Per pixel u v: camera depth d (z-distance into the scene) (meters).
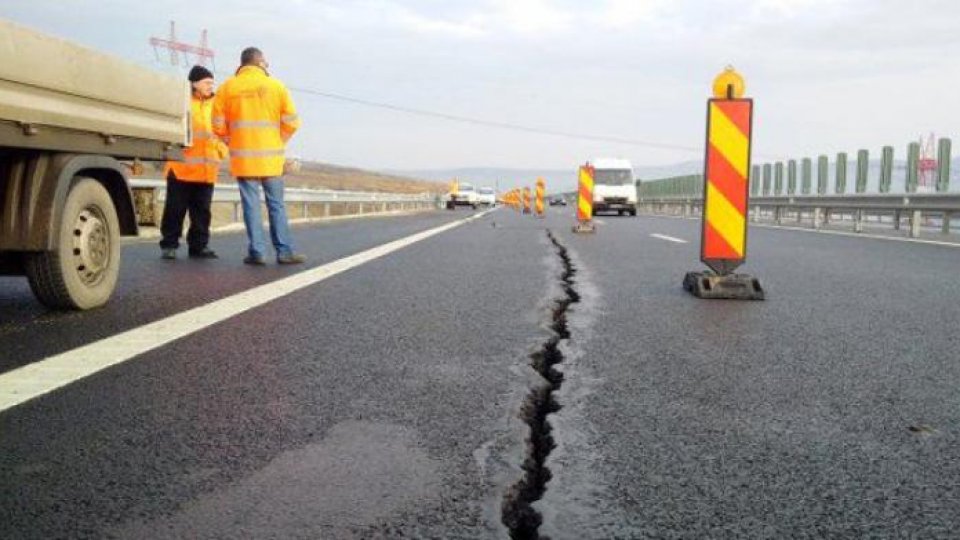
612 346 3.85
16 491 1.96
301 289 5.79
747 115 5.68
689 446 2.36
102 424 2.50
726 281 5.61
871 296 5.83
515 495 1.98
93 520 1.80
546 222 21.86
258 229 7.68
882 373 3.33
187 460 2.19
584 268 7.79
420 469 2.14
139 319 4.41
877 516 1.88
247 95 7.41
